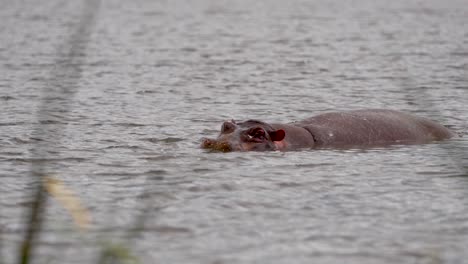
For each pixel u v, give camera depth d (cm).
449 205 4425
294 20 15300
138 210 4319
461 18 15400
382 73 9225
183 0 19650
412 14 16238
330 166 5216
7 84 8312
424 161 5353
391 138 5966
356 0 19562
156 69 9531
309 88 8275
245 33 13262
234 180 4853
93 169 5088
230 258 3734
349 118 6088
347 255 3775
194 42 12081
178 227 4088
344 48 11406
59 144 5747
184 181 4819
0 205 4362
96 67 9575
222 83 8562
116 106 7256
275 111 7138
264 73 9238
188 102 7512
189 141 5912
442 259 3728
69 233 3984
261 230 4066
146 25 14312
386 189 4716
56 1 18162
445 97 7694
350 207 4400
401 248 3850
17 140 5844
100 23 14412
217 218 4219
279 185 4772
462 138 6094
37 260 3659
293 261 3706
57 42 11612
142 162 5259
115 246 3322
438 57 10469
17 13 15688
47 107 7100
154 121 6625
